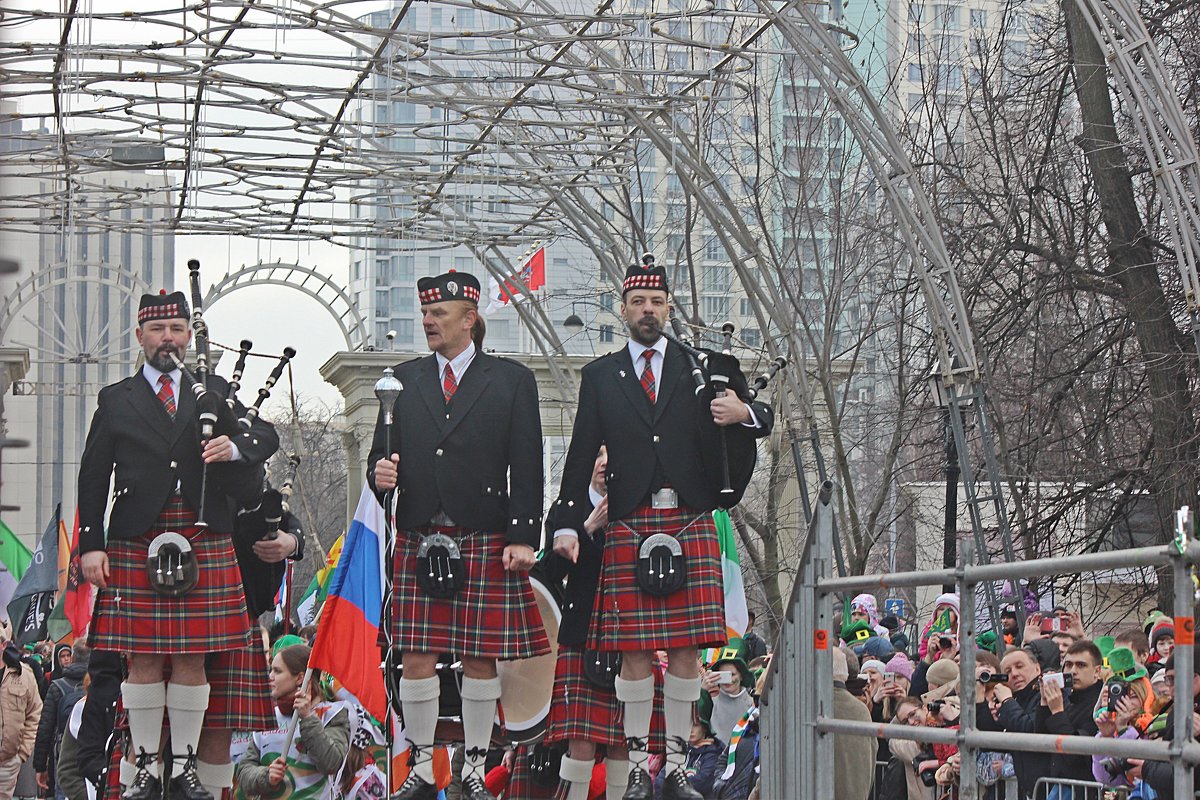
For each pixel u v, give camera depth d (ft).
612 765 28.07
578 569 27.40
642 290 25.77
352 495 103.71
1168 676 26.37
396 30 46.91
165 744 27.20
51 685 47.24
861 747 32.30
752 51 48.62
